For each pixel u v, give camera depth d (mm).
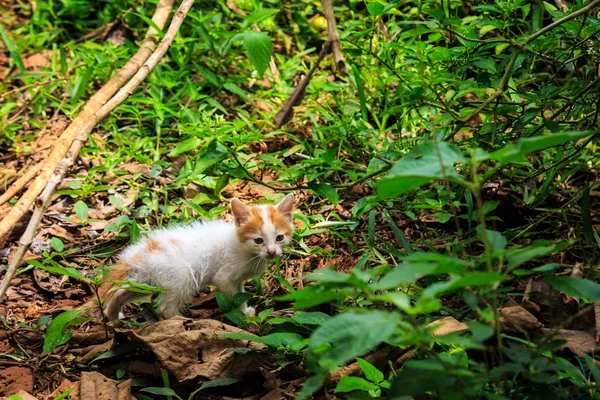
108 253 5871
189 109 6984
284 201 5391
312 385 2938
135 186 6586
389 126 6770
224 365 4281
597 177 6109
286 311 4949
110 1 8766
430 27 5602
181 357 4316
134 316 5281
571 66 7219
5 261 5781
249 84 7867
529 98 5309
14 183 6082
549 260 5160
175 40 7617
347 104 6883
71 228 6180
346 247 5785
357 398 3428
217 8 8383
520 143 2730
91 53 7777
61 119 7629
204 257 5234
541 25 7234
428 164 2906
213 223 5598
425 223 5887
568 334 4234
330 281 2822
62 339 4496
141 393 4332
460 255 5285
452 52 5629
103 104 5785
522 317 4105
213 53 8078
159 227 6027
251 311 5172
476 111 5055
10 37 8914
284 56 8305
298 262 5656
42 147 7176
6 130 7230
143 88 7664
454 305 4719
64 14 9094
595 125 5328
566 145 5637
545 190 5504
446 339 2734
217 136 5309
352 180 5832
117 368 4500
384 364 4176
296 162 6812
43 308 5309
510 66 4918
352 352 2625
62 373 4535
